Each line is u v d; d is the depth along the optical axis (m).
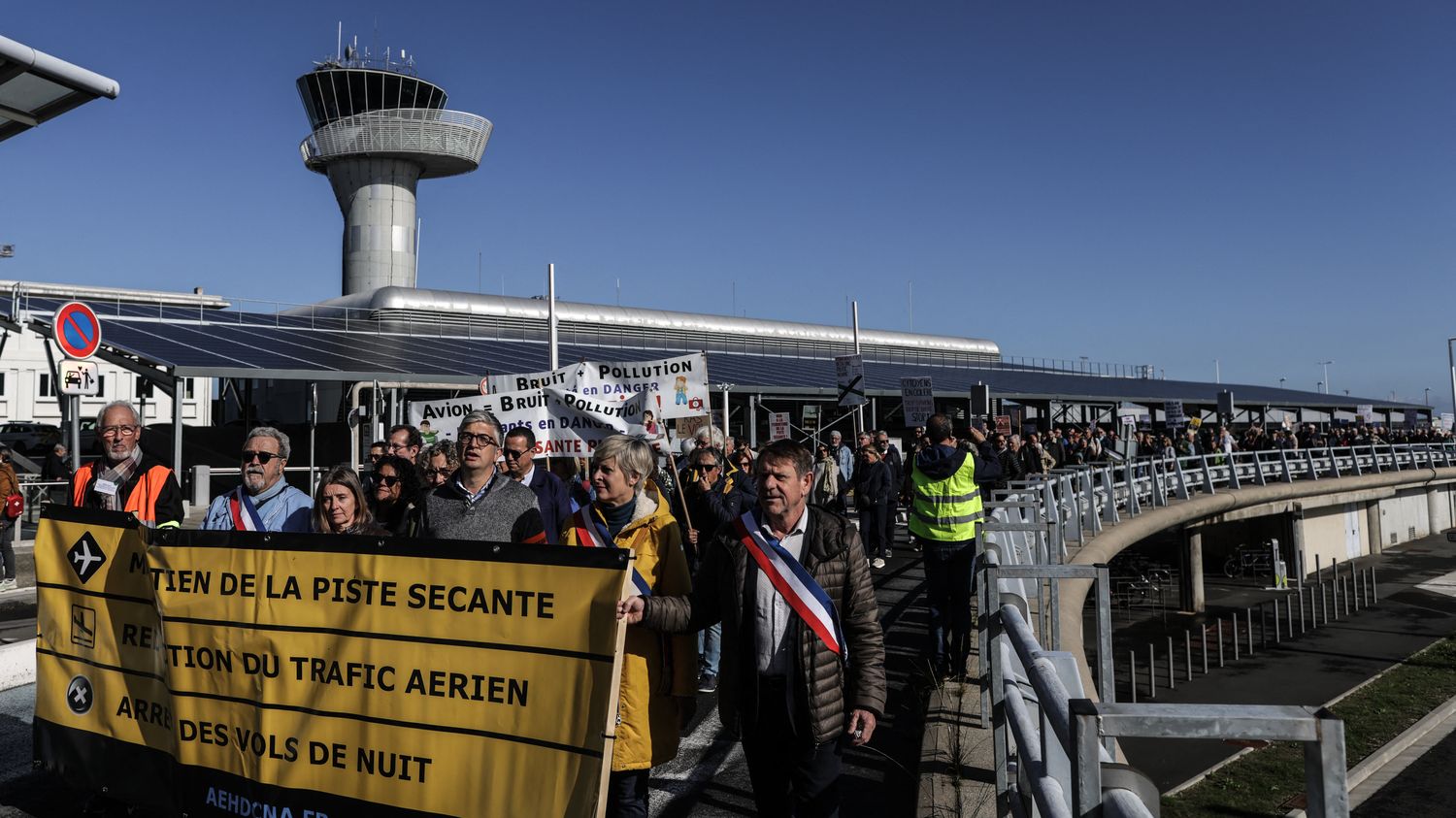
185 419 46.78
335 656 3.99
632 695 3.79
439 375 21.31
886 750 6.04
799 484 3.64
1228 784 14.66
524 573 3.68
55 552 4.94
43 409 45.62
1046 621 6.82
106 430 5.46
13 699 7.29
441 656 3.80
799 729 3.54
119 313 27.14
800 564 3.60
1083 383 52.62
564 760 3.56
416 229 49.62
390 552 3.92
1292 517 39.25
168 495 5.51
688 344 52.16
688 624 3.73
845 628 3.68
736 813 5.07
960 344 70.19
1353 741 18.03
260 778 4.10
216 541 4.29
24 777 5.57
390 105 47.72
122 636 4.68
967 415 42.59
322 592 4.04
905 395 19.08
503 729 3.68
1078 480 18.03
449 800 3.74
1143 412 40.12
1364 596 35.28
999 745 4.27
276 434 5.13
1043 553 9.98
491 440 4.89
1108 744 3.52
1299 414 69.81
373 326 38.06
